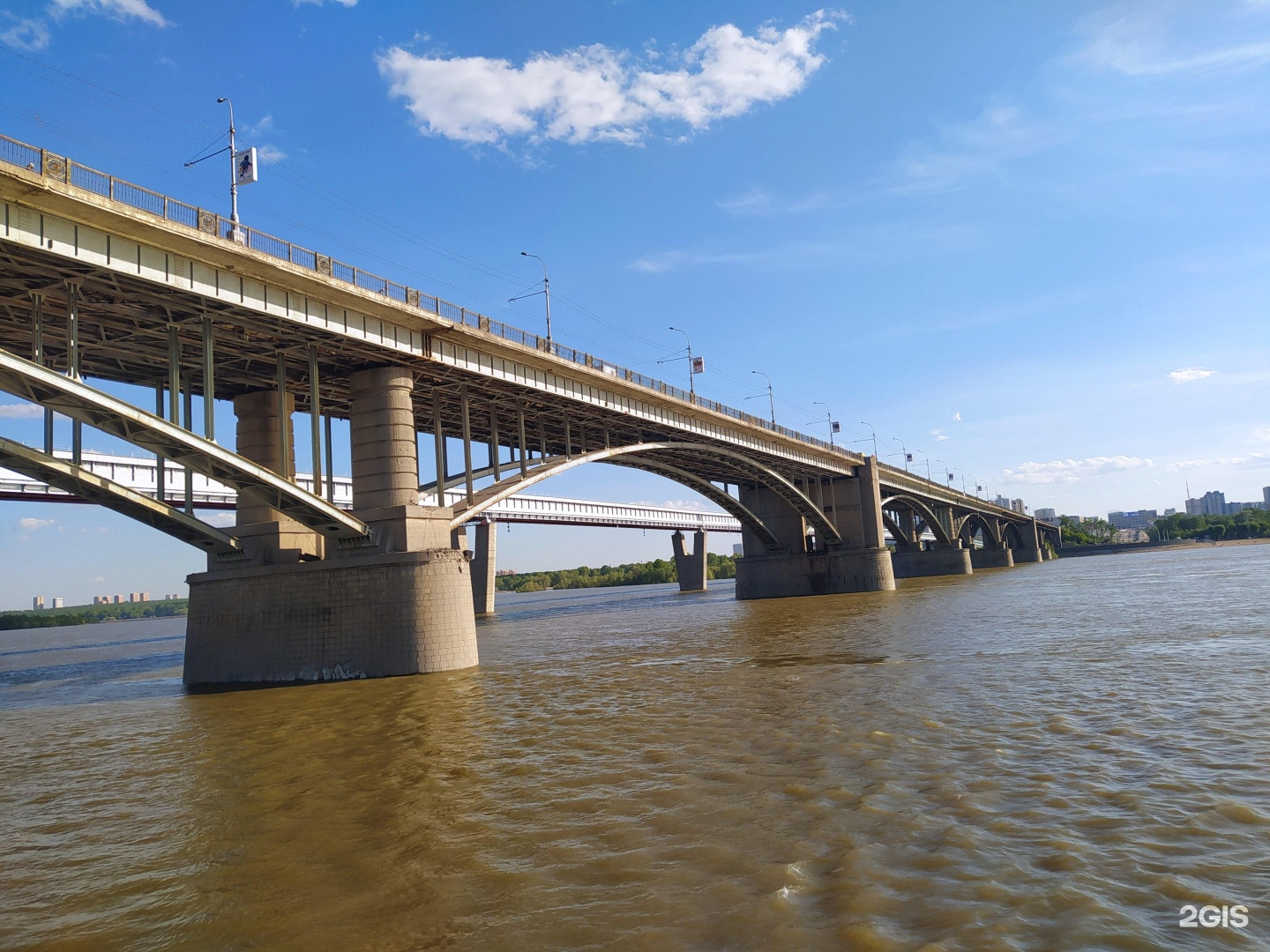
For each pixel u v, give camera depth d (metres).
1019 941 7.27
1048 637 28.77
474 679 26.25
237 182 24.48
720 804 11.56
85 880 10.39
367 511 29.14
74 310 21.80
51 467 22.84
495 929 8.16
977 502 121.44
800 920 7.89
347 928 8.45
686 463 60.94
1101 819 10.17
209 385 24.14
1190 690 17.97
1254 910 7.66
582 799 12.29
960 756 13.34
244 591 29.41
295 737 18.56
